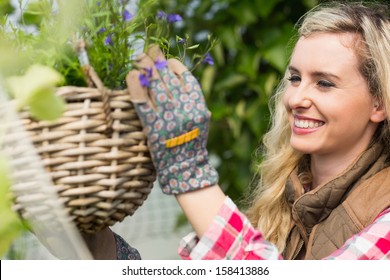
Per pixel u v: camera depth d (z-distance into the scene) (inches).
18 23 56.4
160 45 62.7
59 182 51.2
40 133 50.9
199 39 142.3
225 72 143.0
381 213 72.3
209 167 58.1
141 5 61.3
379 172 77.7
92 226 56.3
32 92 37.4
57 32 53.4
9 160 46.6
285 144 90.5
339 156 79.2
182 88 55.9
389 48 78.4
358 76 76.9
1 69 38.5
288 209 86.4
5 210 35.9
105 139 52.0
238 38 140.0
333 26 77.8
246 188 143.3
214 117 142.1
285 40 138.8
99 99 52.0
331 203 76.8
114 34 56.1
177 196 58.1
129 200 55.4
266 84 141.3
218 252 58.3
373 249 68.2
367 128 79.4
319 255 74.4
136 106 53.0
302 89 77.4
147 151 55.5
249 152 144.2
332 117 76.2
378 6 86.0
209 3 140.9
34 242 56.7
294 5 143.0
